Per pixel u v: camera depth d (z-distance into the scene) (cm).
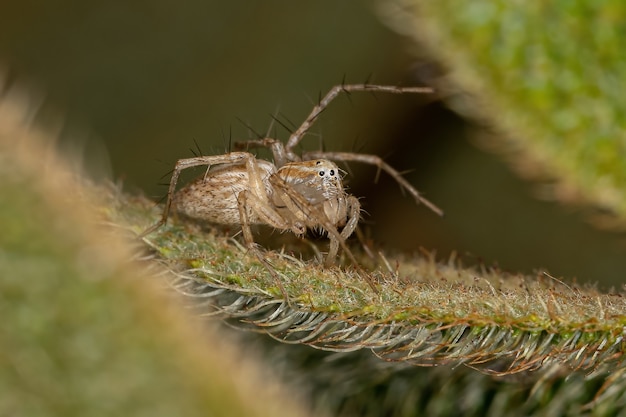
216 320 8
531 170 9
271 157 9
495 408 8
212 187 9
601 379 8
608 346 8
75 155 8
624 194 8
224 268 8
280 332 8
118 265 7
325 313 8
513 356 8
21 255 7
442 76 9
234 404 7
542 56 8
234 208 9
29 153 7
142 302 7
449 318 8
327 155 9
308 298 8
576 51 8
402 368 8
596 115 8
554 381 8
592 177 8
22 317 7
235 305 8
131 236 8
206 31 11
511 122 8
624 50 8
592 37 8
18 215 7
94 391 7
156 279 8
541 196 9
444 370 8
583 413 8
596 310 8
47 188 7
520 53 8
